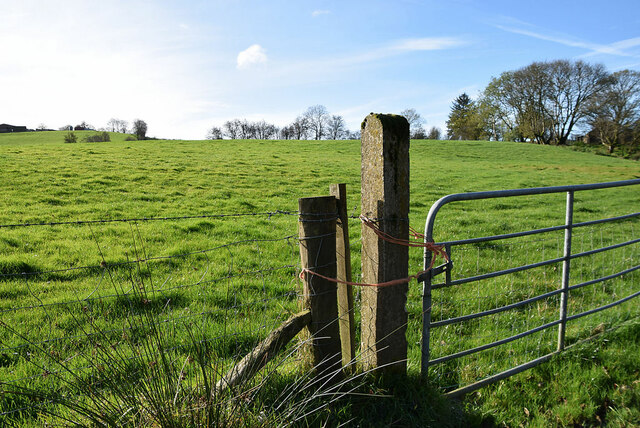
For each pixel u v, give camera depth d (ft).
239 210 43.88
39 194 44.47
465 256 27.55
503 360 13.12
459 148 155.02
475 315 11.52
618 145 229.45
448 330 15.47
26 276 20.90
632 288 21.98
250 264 24.39
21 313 16.01
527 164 118.11
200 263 24.26
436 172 90.63
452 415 10.22
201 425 7.82
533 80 231.91
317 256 9.53
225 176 65.77
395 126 9.17
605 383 12.12
